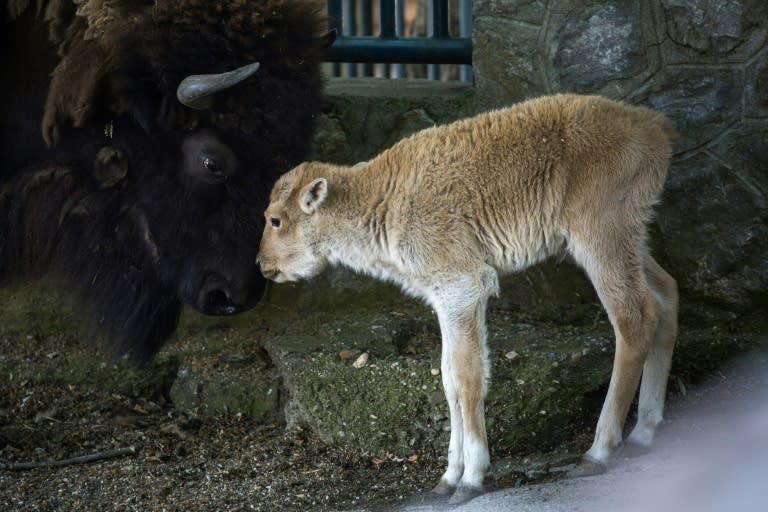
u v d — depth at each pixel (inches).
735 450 300.0
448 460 309.3
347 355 358.3
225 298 320.8
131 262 326.6
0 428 362.3
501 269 307.3
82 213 323.6
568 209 298.8
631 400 301.0
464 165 299.4
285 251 307.7
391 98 404.5
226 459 341.4
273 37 306.0
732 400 338.6
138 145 314.0
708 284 368.8
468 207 297.7
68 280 336.5
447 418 329.4
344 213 304.5
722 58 367.6
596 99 305.6
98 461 343.3
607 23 375.6
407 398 336.2
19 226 329.7
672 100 373.4
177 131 307.6
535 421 325.4
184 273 319.6
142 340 337.7
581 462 302.0
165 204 314.0
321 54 321.4
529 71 386.3
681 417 331.0
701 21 367.2
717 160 370.0
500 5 387.5
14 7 316.5
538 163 297.4
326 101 397.7
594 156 295.7
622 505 273.3
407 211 299.3
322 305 404.2
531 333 363.3
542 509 275.9
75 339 402.9
